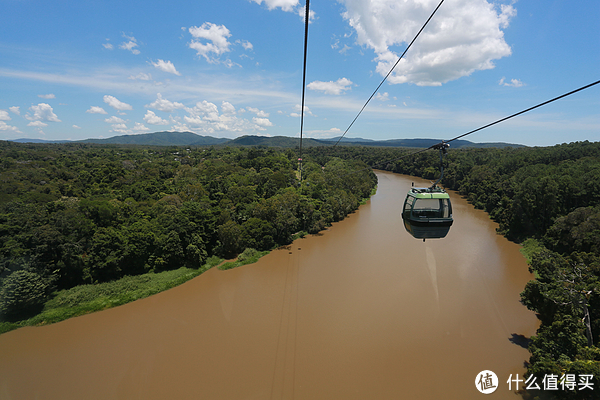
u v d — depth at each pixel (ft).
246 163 454.40
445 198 66.80
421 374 103.09
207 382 101.60
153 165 417.49
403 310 139.44
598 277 100.78
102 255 171.53
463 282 165.58
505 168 381.40
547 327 97.25
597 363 74.23
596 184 217.56
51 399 96.63
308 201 280.10
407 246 224.33
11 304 136.56
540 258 132.98
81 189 282.15
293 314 138.51
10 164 319.47
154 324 134.51
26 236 154.51
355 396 95.25
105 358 114.01
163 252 189.57
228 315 139.13
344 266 189.98
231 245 210.18
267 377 102.99
